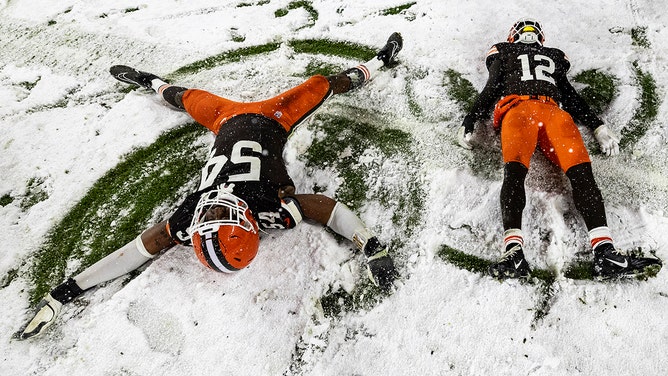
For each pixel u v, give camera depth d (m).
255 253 2.31
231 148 2.52
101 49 3.79
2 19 4.10
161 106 3.37
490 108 3.18
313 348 2.37
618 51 3.33
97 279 2.55
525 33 3.13
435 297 2.46
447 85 3.29
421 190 2.84
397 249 2.65
